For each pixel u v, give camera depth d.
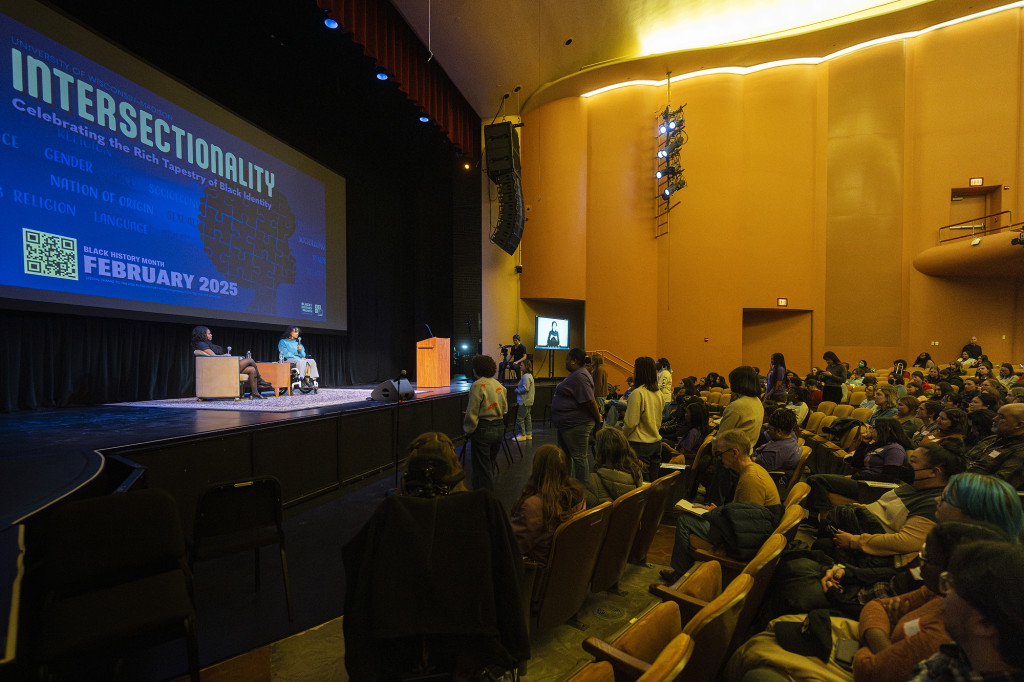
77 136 4.96
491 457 3.92
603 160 11.65
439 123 9.23
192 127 6.37
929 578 1.28
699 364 11.23
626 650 1.19
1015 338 10.75
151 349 6.00
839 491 2.88
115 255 5.34
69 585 1.66
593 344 11.68
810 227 11.33
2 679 0.94
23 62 4.48
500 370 10.24
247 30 6.75
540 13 8.32
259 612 2.42
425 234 12.09
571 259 11.63
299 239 8.49
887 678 1.22
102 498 1.76
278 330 7.98
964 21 10.42
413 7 7.43
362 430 4.88
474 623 1.20
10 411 4.55
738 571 2.21
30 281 4.54
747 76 11.41
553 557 1.85
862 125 10.99
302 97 8.53
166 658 2.02
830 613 1.76
